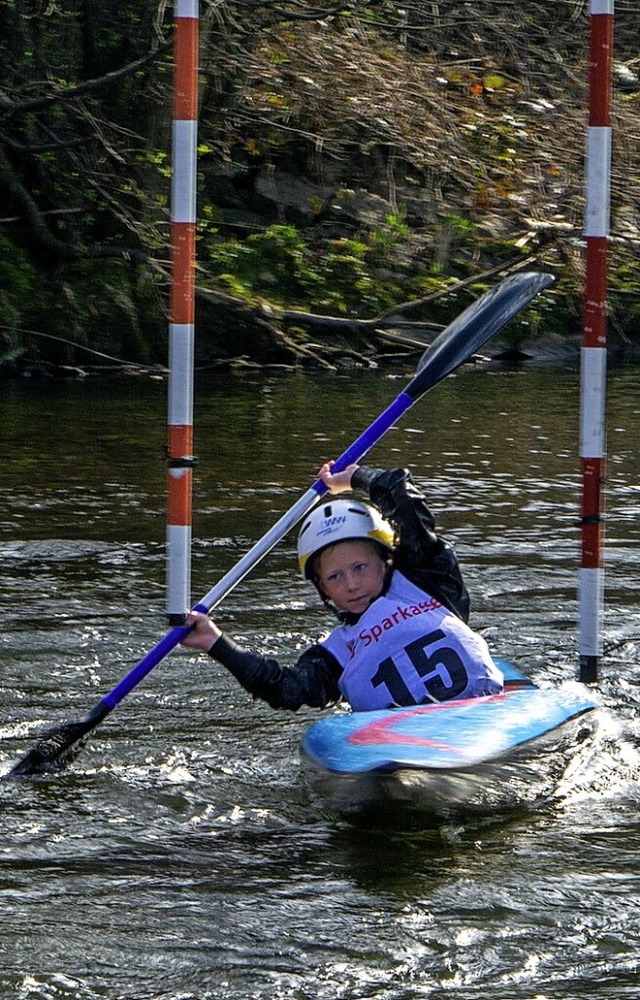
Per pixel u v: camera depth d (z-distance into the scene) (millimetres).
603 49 9469
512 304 10031
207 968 5914
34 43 28406
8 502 15656
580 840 7242
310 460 18172
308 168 32219
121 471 17469
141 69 28406
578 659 10352
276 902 6512
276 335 27438
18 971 5887
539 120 28297
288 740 8820
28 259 28750
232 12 26844
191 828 7441
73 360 27312
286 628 11219
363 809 7695
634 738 8734
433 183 30734
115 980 5820
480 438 19812
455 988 5746
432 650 8516
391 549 8781
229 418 21406
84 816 7586
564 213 27938
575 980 5812
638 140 27422
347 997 5684
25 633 10922
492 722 8055
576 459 18328
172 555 10000
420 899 6547
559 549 13727
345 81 29031
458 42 31203
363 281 29891
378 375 26750
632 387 25219
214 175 31406
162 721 9141
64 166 29016
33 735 8867
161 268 27547
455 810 7645
